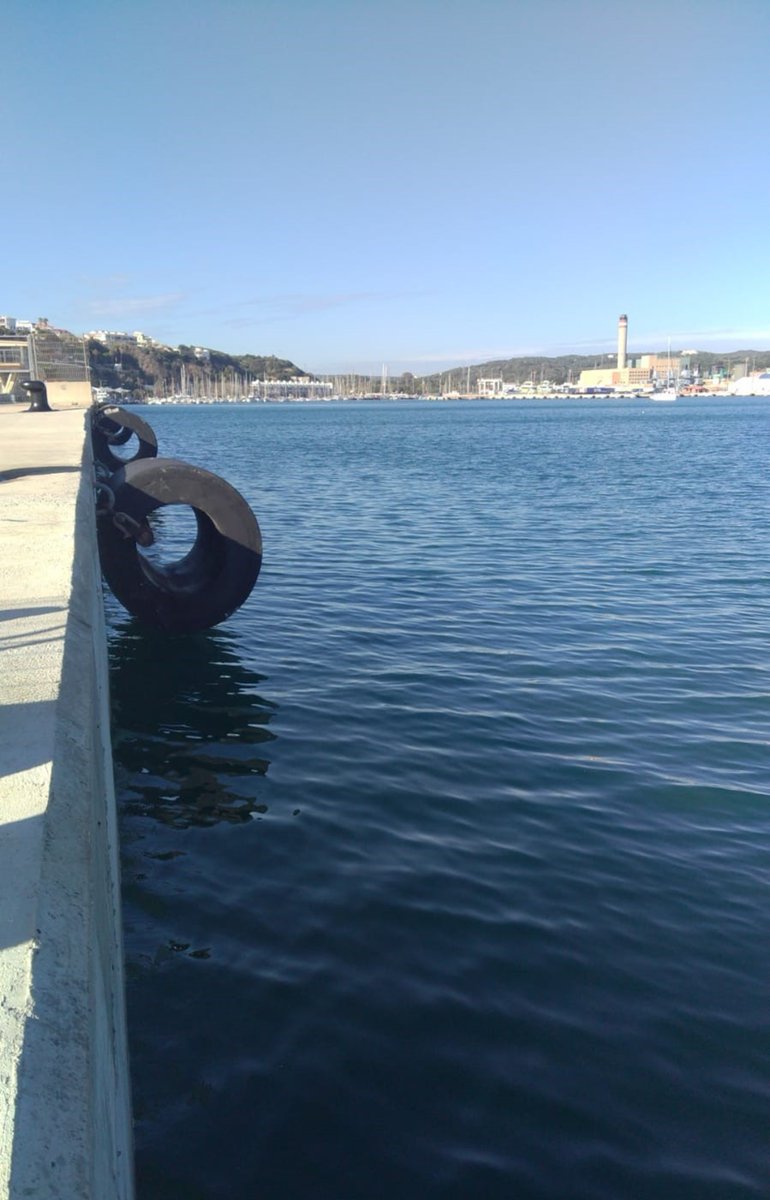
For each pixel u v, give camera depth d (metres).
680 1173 3.55
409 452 59.03
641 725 8.75
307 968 4.78
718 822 6.70
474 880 5.76
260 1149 3.60
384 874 5.80
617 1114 3.84
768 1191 3.48
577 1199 3.41
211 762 7.64
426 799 6.97
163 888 5.56
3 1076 1.53
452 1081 4.00
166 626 11.62
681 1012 4.52
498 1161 3.58
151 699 9.37
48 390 35.09
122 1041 3.49
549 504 29.41
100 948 2.45
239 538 11.53
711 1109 3.89
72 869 2.22
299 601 14.24
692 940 5.17
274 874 5.77
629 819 6.71
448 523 24.30
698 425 111.19
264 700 9.34
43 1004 1.72
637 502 30.11
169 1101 3.83
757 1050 4.27
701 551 19.75
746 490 34.50
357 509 27.58
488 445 68.69
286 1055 4.12
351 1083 3.97
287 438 79.94
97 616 6.48
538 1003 4.56
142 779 7.28
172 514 26.28
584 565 17.86
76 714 3.18
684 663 10.95
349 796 7.00
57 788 2.52
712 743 8.31
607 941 5.12
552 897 5.58
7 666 3.51
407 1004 4.51
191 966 4.76
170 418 160.50
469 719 8.82
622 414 165.62
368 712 8.98
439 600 14.43
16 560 5.55
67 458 11.54
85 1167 1.48
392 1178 3.48
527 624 12.86
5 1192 1.32
